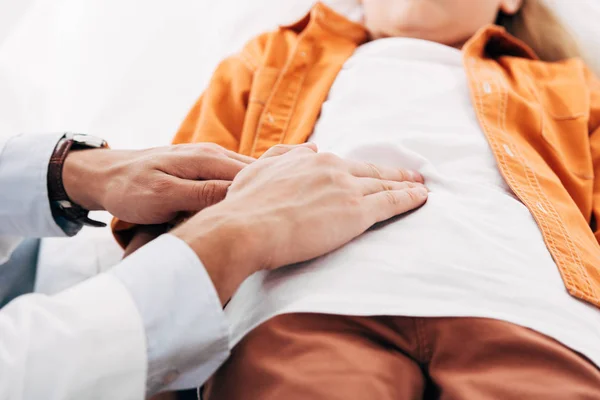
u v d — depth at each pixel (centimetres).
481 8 99
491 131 77
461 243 59
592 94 92
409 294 54
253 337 53
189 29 119
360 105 84
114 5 120
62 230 70
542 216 65
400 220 62
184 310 45
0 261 74
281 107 89
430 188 71
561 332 52
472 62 92
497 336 51
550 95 90
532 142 82
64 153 68
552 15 114
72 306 43
